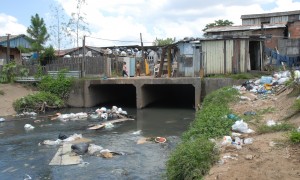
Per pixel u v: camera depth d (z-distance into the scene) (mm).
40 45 36812
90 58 31688
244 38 26781
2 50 37500
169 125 20766
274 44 35500
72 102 29688
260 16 42531
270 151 8602
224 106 16250
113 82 28297
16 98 27625
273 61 28734
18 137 17938
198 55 27938
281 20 41531
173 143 15906
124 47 41625
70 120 23062
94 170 12156
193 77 26500
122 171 11961
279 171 7258
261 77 23438
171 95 36031
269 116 13273
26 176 11727
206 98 21109
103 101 32188
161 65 31578
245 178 7055
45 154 14453
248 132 11102
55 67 32156
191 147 8812
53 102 28172
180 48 28469
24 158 13914
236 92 19375
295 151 8375
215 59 27375
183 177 8117
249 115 13789
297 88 14625
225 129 11617
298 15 40500
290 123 11297
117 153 14188
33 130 19812
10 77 31531
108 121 22344
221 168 7812
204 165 8039
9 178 11570
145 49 41156
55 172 12047
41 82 30359
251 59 28656
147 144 15828
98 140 16953
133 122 22156
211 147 8961
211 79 25328
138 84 27516
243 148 9180
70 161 13227
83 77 30984
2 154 14570
